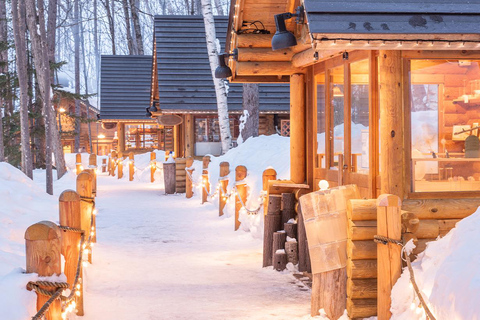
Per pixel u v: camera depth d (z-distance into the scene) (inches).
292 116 408.8
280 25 317.1
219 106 811.4
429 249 238.7
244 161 648.4
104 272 344.2
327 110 358.0
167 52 1053.2
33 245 173.8
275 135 708.7
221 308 266.2
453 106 301.9
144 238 480.4
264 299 285.0
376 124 285.6
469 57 278.2
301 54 373.1
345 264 256.4
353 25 240.2
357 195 266.7
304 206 261.4
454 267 189.8
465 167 279.9
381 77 270.5
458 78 301.7
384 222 230.1
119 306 267.4
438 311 187.6
